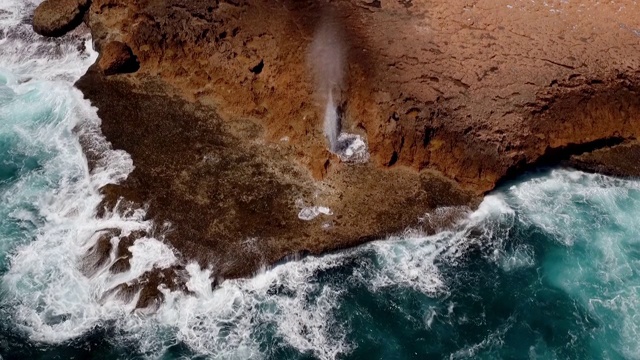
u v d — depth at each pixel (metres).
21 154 30.59
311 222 27.58
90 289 25.17
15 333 23.77
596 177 31.03
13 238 27.00
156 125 31.27
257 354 23.45
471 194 29.19
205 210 27.69
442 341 24.22
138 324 24.22
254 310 24.88
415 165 29.73
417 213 28.23
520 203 29.45
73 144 31.06
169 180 28.80
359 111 30.69
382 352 23.80
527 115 30.27
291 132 30.64
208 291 25.23
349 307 25.14
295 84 31.27
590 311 25.45
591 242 28.06
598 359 23.88
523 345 24.22
